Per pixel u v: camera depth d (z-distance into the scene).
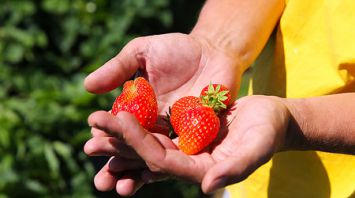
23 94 1.37
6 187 1.27
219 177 0.48
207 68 0.65
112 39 1.40
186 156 0.52
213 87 0.60
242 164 0.49
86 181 1.32
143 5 1.43
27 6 1.39
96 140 0.54
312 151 0.63
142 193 1.35
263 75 0.68
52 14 1.41
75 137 1.32
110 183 0.57
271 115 0.52
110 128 0.50
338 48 0.59
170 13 1.44
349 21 0.58
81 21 1.42
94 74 0.62
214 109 0.59
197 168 0.52
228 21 0.68
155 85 0.65
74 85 1.37
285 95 0.65
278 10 0.67
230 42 0.67
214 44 0.66
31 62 1.40
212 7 0.70
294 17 0.63
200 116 0.56
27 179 1.29
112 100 1.34
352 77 0.59
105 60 1.39
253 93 0.69
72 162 1.32
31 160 1.30
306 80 0.62
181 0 1.48
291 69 0.64
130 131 0.51
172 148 0.57
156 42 0.64
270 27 0.67
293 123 0.54
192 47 0.65
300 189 0.64
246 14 0.68
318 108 0.56
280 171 0.65
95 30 1.42
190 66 0.65
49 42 1.42
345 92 0.61
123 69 0.63
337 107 0.56
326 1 0.60
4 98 1.35
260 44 0.67
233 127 0.56
